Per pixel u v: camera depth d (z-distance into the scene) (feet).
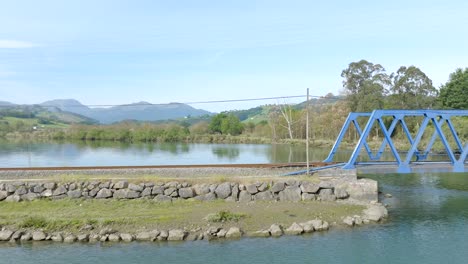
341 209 89.10
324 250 69.51
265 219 81.61
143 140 352.90
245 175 106.83
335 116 302.04
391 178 140.36
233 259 65.51
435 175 146.82
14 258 65.46
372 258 66.85
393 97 275.39
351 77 299.58
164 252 67.92
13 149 252.62
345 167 102.99
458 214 91.56
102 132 359.05
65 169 106.73
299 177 99.71
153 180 94.68
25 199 89.86
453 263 65.51
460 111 103.81
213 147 291.58
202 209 86.53
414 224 83.92
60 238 72.23
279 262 64.69
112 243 71.36
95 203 89.30
